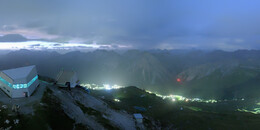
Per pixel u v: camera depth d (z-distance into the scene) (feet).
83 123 205.67
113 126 235.61
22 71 235.40
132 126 269.23
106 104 315.78
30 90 229.86
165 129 324.19
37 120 168.14
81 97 292.61
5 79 226.79
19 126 155.63
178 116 405.59
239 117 409.69
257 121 377.09
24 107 187.52
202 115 413.18
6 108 180.14
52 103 215.72
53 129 166.40
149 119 337.31
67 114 207.00
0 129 146.92
